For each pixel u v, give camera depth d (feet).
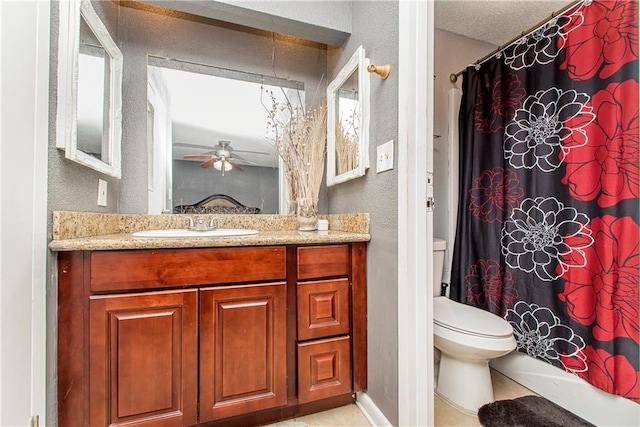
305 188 5.42
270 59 6.02
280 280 4.01
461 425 4.24
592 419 4.25
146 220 5.04
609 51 4.22
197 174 5.53
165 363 3.46
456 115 6.71
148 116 5.26
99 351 3.21
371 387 4.31
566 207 4.67
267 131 5.94
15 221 2.52
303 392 4.11
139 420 3.37
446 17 6.36
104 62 4.23
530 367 5.12
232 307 3.76
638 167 3.91
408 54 3.56
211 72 5.65
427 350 3.54
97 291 3.22
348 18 5.18
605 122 4.24
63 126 3.13
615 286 4.07
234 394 3.76
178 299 3.51
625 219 3.99
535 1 5.84
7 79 2.42
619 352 3.99
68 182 3.34
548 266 4.90
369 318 4.40
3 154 2.39
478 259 5.99
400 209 3.65
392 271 3.85
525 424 4.23
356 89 4.84
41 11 2.83
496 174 5.76
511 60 5.57
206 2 4.44
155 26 5.33
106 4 4.57
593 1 4.41
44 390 2.88
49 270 2.97
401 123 3.64
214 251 3.70
